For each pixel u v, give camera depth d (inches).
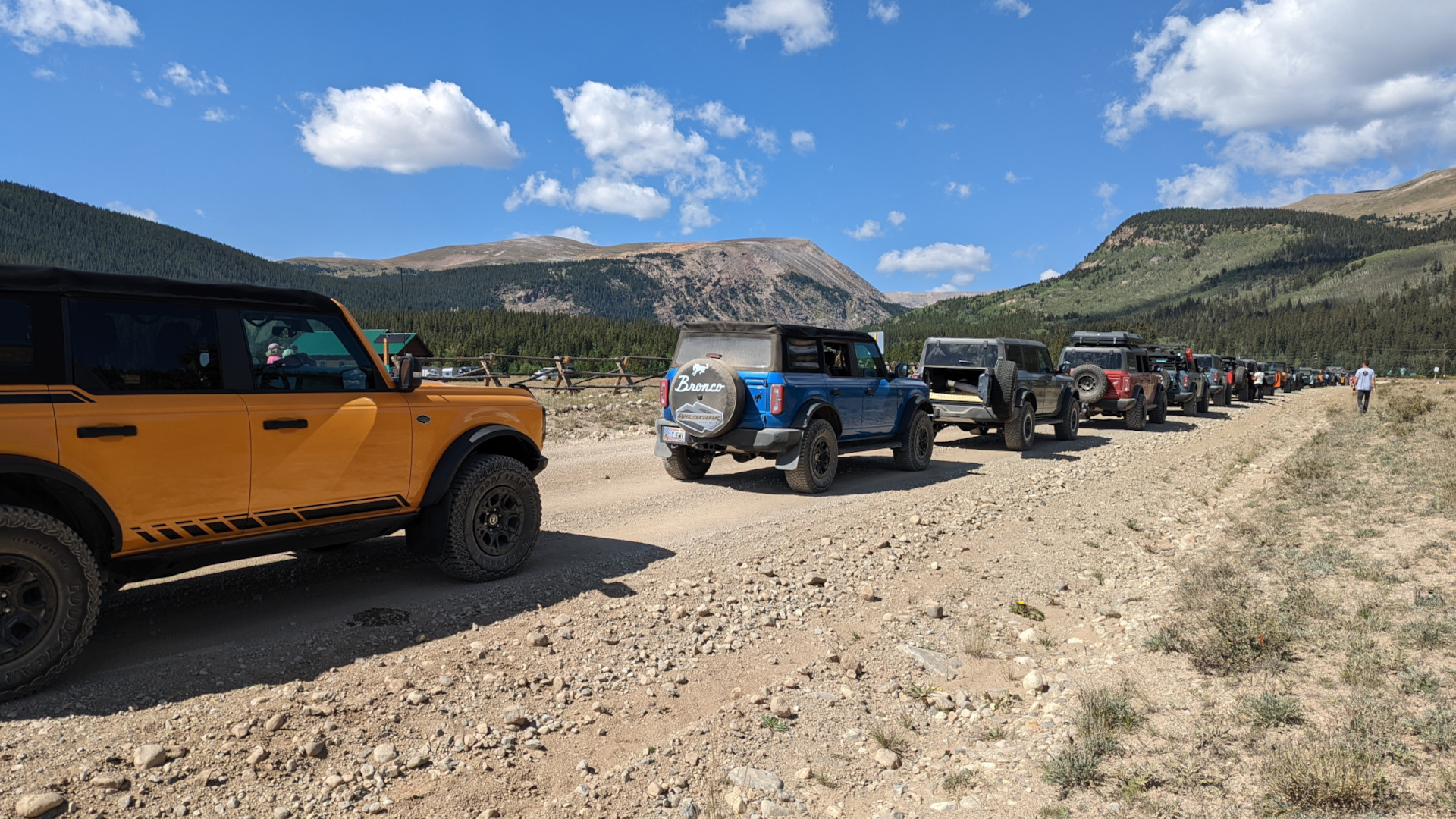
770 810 125.6
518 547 224.4
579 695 159.2
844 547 286.7
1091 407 791.7
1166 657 185.9
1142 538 330.3
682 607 208.7
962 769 140.8
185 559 163.6
